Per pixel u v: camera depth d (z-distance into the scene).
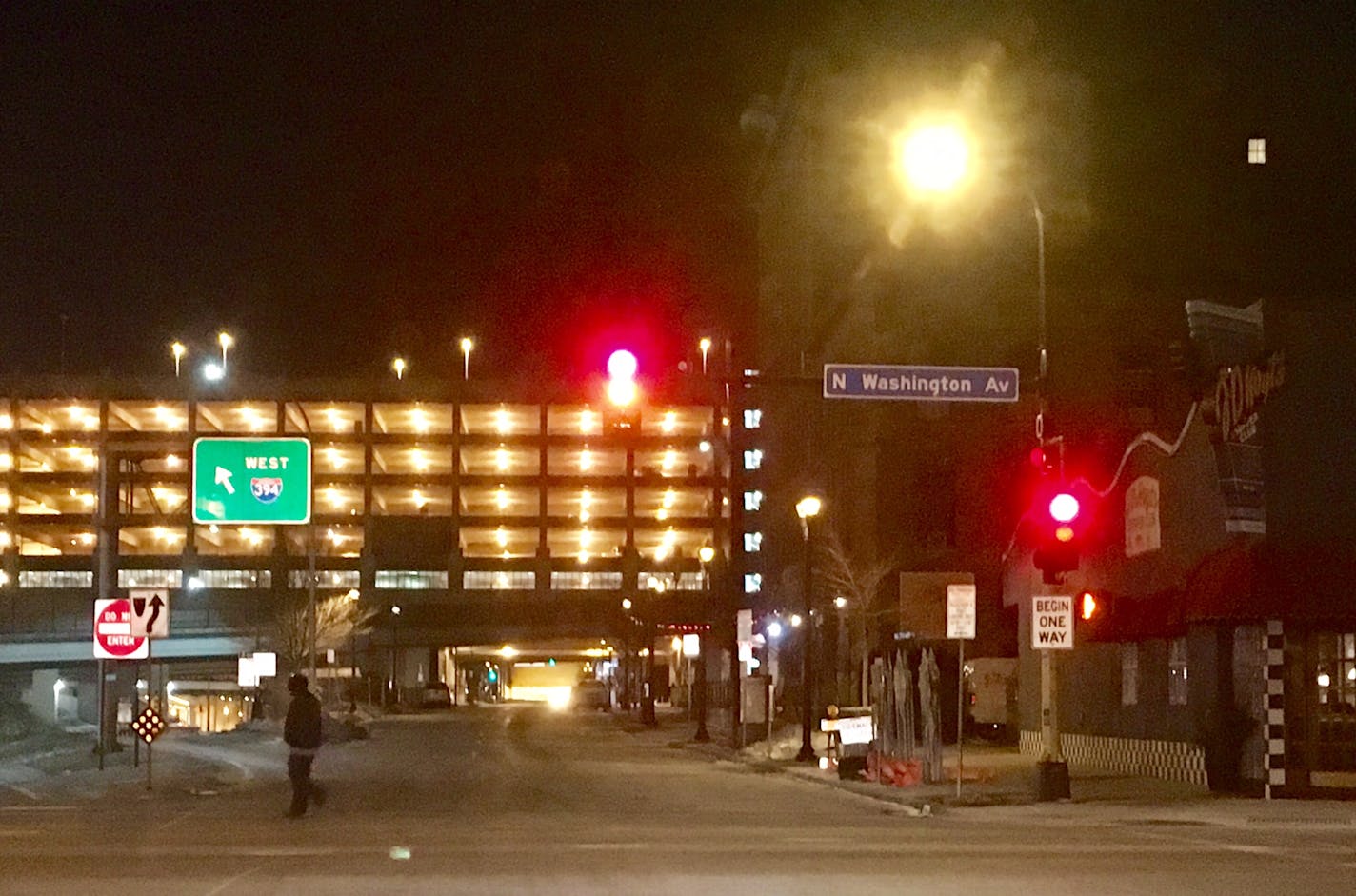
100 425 104.75
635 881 14.94
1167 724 30.62
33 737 56.75
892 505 54.88
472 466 123.19
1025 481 42.12
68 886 14.61
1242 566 25.47
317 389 119.69
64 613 107.38
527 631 121.44
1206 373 26.38
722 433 116.56
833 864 16.45
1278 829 21.17
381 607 117.06
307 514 41.84
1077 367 38.62
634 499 123.19
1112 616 31.03
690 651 79.75
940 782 30.25
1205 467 26.72
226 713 105.12
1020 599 40.25
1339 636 26.23
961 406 54.91
